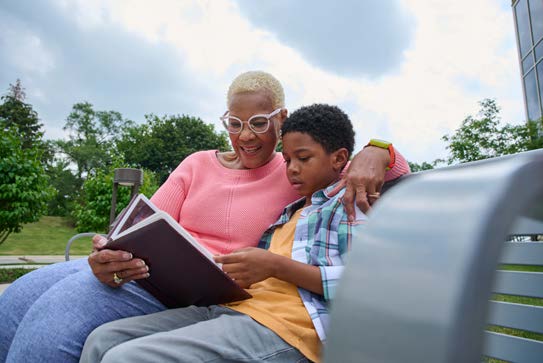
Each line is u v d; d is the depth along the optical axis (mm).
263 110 1631
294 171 1404
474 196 269
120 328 1083
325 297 1104
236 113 1640
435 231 269
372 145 1354
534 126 15102
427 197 300
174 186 1713
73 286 1285
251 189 1604
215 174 1709
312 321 1090
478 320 231
